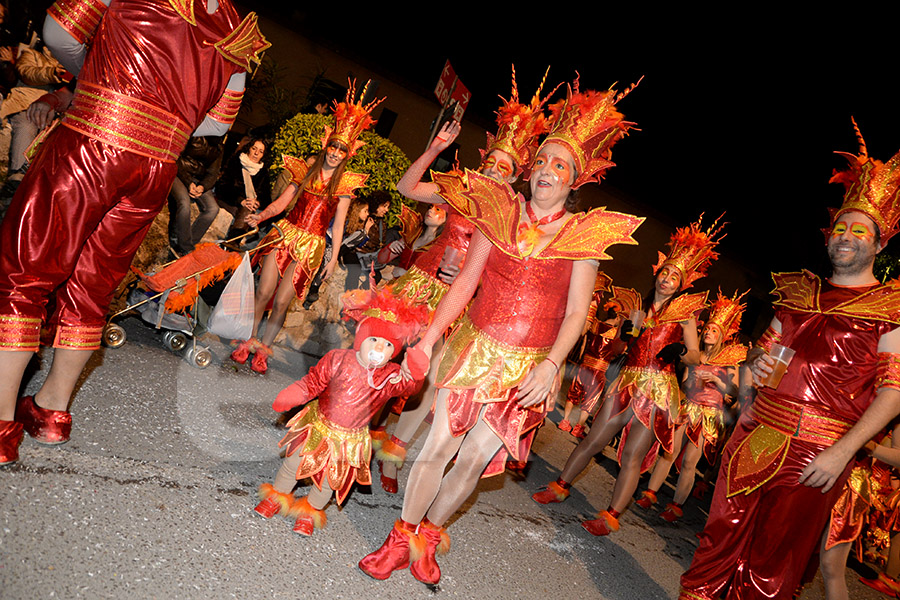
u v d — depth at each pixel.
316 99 10.16
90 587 1.96
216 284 4.11
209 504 2.64
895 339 3.06
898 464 3.30
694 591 3.36
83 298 2.56
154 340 4.16
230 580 2.28
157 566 2.18
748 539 3.29
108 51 2.42
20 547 1.99
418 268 4.02
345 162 4.87
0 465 2.30
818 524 3.19
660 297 4.86
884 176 3.23
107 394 3.13
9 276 2.35
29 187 2.38
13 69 3.70
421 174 3.20
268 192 6.18
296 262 4.61
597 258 2.68
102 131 2.41
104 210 2.48
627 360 4.78
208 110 2.74
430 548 2.91
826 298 3.25
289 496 2.85
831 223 3.42
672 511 5.82
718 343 6.05
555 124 2.82
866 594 5.96
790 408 3.21
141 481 2.57
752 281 18.81
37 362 3.15
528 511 4.42
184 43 2.49
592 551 4.20
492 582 3.18
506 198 2.76
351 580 2.64
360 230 5.58
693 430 5.71
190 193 4.72
